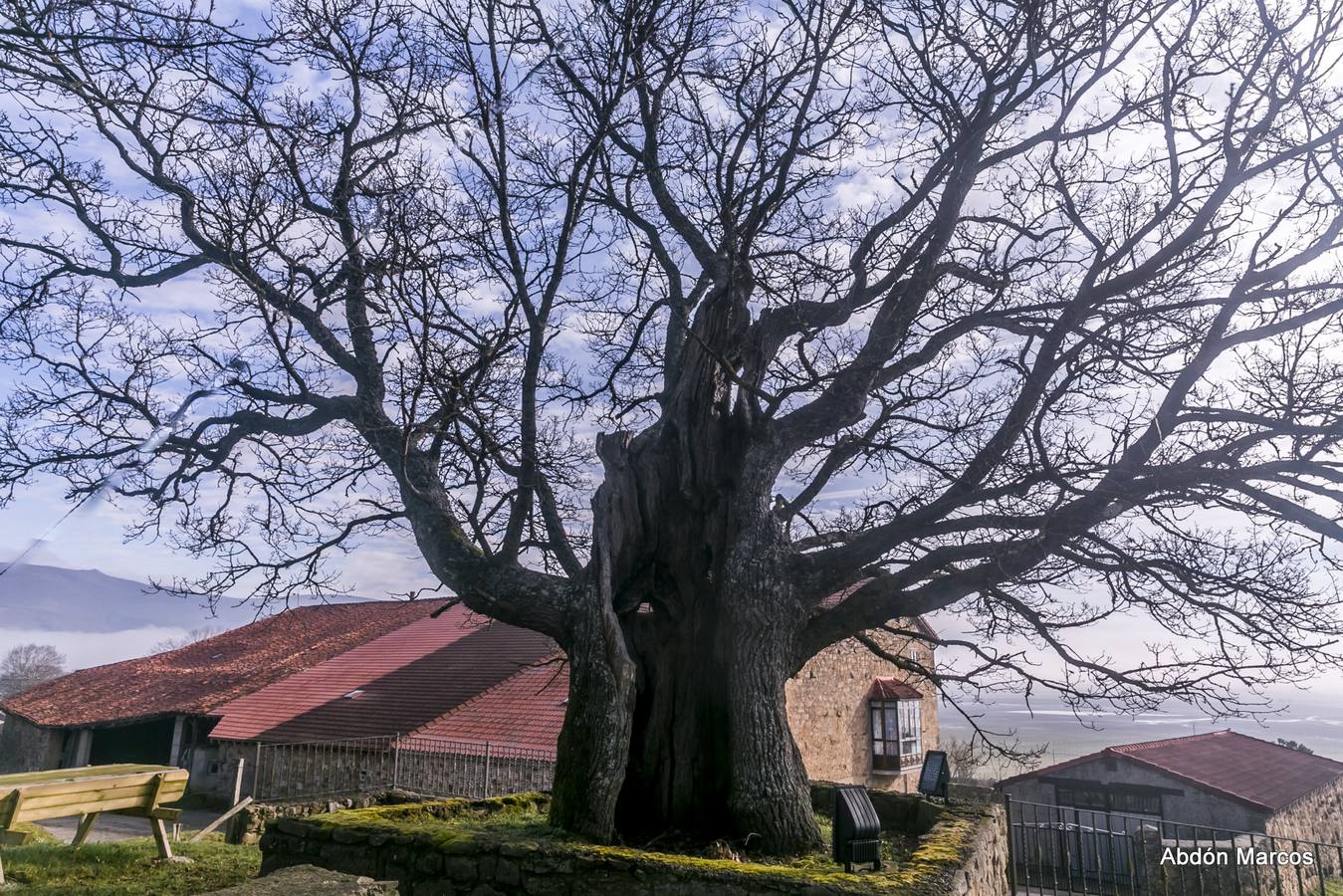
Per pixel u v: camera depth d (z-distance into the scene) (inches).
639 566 333.7
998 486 317.4
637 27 349.7
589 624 302.8
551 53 336.5
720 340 343.9
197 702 1040.2
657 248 392.5
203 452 355.6
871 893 216.7
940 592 310.8
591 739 288.0
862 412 335.6
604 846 257.3
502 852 254.4
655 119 384.8
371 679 975.6
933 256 333.7
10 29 209.6
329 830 285.7
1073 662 294.4
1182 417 293.9
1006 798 451.5
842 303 365.1
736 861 248.4
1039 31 311.6
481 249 356.5
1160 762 876.0
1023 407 311.7
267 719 939.3
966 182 332.2
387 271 289.4
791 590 311.9
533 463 328.8
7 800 302.0
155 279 354.0
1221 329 291.6
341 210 347.3
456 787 684.7
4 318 335.6
